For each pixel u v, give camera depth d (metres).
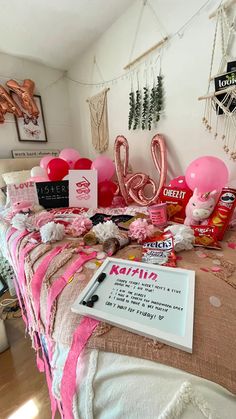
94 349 0.40
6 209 1.38
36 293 0.63
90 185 1.36
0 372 1.03
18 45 1.88
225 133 1.06
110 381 0.35
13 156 2.22
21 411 0.86
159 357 0.36
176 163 1.36
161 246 0.72
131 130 1.66
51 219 1.06
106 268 0.61
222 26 0.97
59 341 0.47
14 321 1.39
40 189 1.38
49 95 2.36
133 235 0.80
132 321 0.42
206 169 0.89
